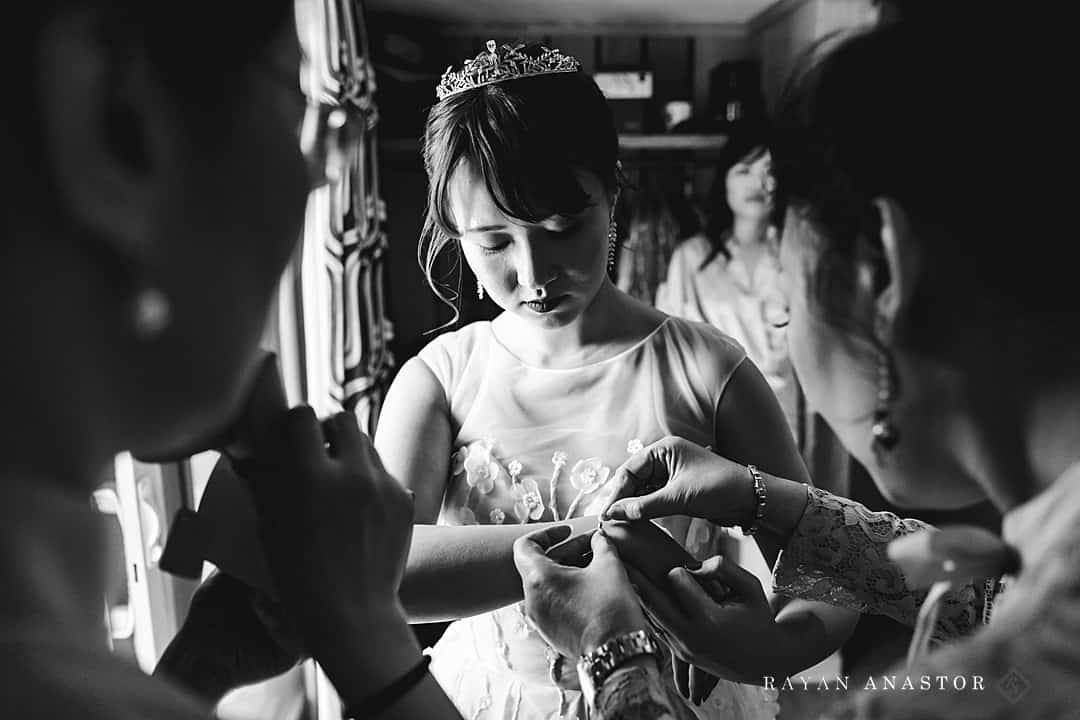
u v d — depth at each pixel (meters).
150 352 0.36
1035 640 0.47
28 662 0.31
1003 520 0.51
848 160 0.47
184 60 0.34
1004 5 0.43
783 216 0.53
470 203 1.06
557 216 1.03
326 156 0.56
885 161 0.46
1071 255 0.44
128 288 0.34
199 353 0.38
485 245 1.10
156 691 0.35
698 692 1.02
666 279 3.08
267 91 0.39
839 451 1.29
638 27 3.35
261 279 0.40
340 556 0.58
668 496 0.92
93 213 0.31
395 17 3.24
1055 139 0.43
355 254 2.13
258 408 0.58
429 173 1.12
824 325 0.51
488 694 1.18
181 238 0.35
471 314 2.47
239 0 0.36
